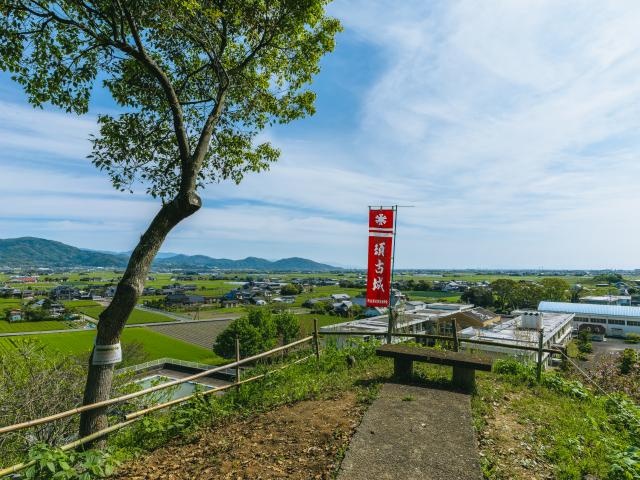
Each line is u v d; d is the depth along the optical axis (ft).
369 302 34.91
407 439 16.34
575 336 214.48
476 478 13.48
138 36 19.81
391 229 34.63
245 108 28.71
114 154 24.48
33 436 25.32
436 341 39.19
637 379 34.53
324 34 26.89
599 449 16.99
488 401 22.24
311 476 13.89
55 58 21.61
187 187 20.29
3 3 18.70
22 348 30.83
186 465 16.15
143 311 383.24
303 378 27.53
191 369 149.48
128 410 27.25
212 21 21.98
